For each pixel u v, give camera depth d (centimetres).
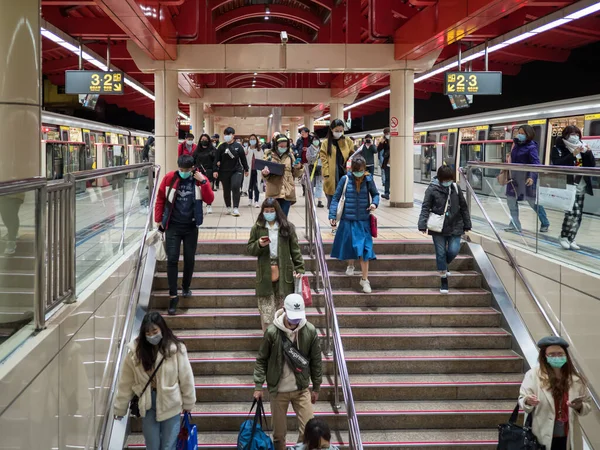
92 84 1271
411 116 1286
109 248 557
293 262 596
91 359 452
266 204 589
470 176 830
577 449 452
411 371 625
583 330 521
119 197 601
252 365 618
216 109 3381
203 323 671
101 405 489
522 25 1195
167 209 659
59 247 400
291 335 476
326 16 2380
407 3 1220
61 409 375
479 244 782
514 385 596
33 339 340
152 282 704
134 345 435
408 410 571
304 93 2381
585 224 525
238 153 1092
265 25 3225
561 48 1623
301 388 475
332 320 572
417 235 869
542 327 599
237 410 571
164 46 1121
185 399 444
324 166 945
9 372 292
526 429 446
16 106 466
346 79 2020
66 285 412
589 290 511
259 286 595
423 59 1263
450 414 566
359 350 652
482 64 1891
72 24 1252
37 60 484
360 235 705
